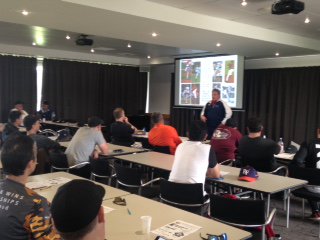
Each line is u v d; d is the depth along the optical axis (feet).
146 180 14.17
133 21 15.42
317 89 26.20
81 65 34.32
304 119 27.02
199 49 23.63
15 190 5.51
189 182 10.27
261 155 13.39
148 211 7.73
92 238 3.25
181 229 6.75
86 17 14.80
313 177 12.40
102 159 13.52
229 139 15.43
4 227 5.26
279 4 13.24
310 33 21.01
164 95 38.55
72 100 33.88
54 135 22.56
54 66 32.50
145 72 39.19
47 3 12.68
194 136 10.82
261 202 8.04
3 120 29.73
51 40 26.23
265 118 29.89
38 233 5.32
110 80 36.60
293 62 27.71
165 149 16.29
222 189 13.24
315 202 13.87
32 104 31.17
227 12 16.37
